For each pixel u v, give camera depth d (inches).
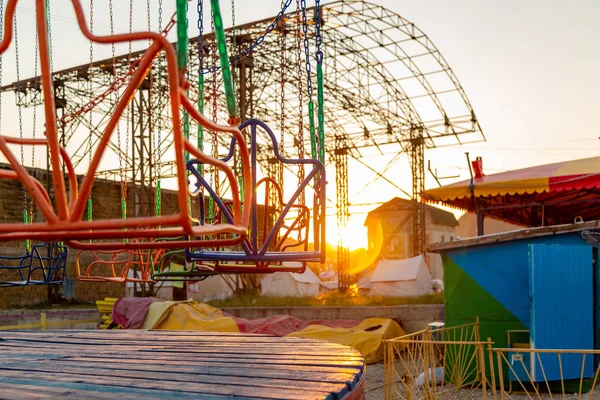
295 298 951.6
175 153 54.6
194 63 902.4
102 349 171.3
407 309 717.3
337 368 120.4
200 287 1132.5
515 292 451.8
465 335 464.1
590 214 893.8
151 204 1018.1
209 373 118.6
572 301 421.4
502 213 871.1
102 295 1093.1
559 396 399.9
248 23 986.7
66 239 64.2
